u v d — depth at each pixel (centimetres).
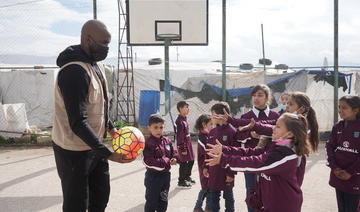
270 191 277
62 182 259
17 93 1400
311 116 345
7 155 828
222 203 487
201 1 1105
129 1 1098
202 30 1108
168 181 402
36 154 837
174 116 1134
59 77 241
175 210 465
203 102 1130
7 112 984
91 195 277
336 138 368
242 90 1087
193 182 590
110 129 299
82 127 233
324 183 577
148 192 394
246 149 301
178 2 1102
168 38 1096
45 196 527
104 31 254
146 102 1038
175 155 427
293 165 270
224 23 965
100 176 275
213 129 425
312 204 479
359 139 346
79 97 236
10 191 552
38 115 1391
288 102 354
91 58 259
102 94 263
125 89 1389
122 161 278
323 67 1061
